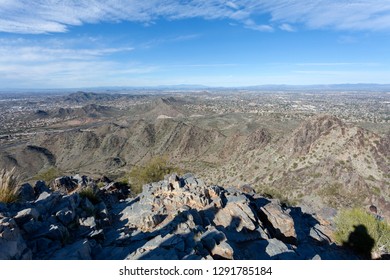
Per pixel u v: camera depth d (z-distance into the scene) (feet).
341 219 41.04
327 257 33.88
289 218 37.24
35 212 27.50
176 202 37.47
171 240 26.21
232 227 32.30
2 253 20.48
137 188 82.53
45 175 138.21
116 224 34.22
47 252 23.56
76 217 31.71
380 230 38.04
